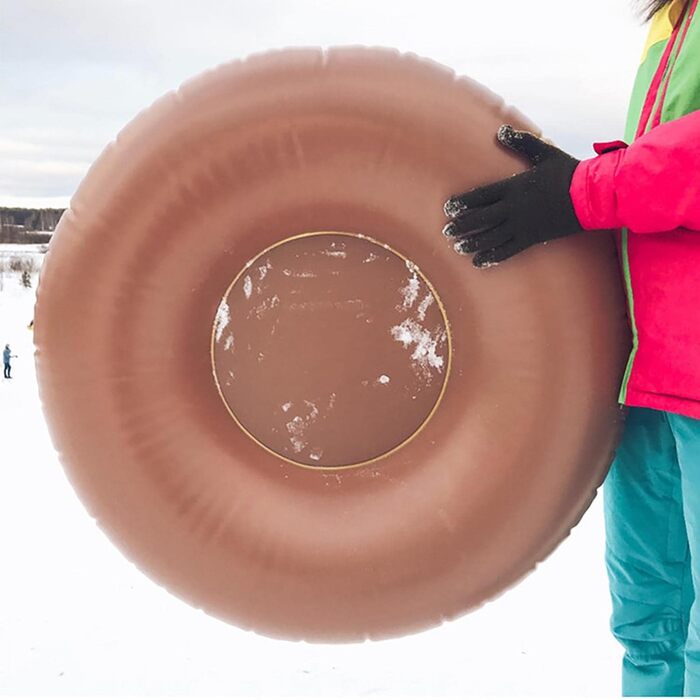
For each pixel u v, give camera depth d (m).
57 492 6.91
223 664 3.37
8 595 4.27
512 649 3.43
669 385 1.35
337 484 1.51
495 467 1.44
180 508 1.48
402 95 1.34
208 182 1.38
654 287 1.35
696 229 1.27
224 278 1.46
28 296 33.91
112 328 1.44
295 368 1.48
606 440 1.45
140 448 1.47
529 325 1.40
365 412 1.48
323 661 3.34
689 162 1.20
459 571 1.46
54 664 3.41
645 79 1.51
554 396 1.41
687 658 1.47
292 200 1.40
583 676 3.16
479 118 1.35
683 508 1.48
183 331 1.47
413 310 1.45
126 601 4.14
